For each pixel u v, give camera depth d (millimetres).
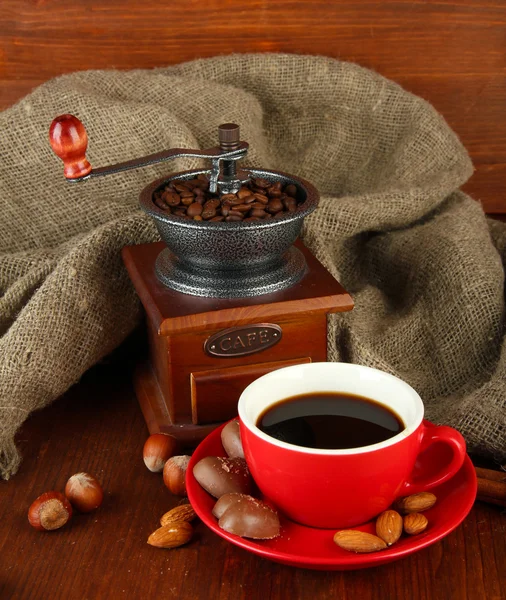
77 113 779
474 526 584
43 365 653
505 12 859
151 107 782
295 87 842
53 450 657
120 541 577
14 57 866
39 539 579
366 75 841
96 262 698
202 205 630
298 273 650
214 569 556
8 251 791
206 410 644
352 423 559
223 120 811
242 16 856
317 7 856
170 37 861
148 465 627
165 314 611
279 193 642
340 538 526
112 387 729
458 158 823
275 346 640
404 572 553
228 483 558
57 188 782
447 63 884
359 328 740
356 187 861
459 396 703
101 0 842
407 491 557
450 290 736
